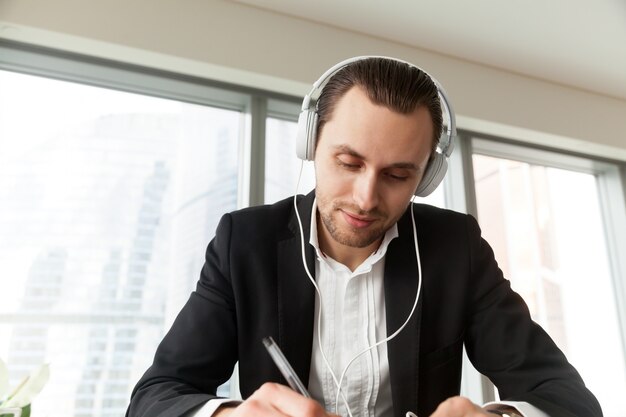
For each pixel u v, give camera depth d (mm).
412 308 794
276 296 792
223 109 2059
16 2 1604
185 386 695
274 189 2006
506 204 2578
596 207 2896
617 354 2643
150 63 1816
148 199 1815
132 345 1668
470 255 855
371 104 629
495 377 787
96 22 1693
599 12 2020
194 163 1935
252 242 830
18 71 1747
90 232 1701
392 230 833
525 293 2461
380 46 2207
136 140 1861
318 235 836
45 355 1556
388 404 802
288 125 2141
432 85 694
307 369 764
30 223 1632
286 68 1965
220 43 1872
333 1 1961
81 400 1570
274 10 2010
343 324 810
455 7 1997
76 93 1816
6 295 1551
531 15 2047
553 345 793
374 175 645
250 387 755
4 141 1666
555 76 2568
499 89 2459
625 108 2814
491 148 2602
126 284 1704
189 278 1799
